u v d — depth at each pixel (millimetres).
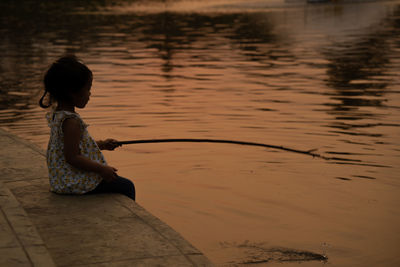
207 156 7555
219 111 10367
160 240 3672
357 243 4945
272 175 6789
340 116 9867
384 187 6352
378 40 21859
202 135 8727
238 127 9195
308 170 6941
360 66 15836
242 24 28984
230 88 12805
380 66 15789
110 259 3389
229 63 16766
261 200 5980
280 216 5551
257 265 4504
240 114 10094
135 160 7395
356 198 6023
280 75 14531
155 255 3443
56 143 4480
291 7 40344
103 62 17078
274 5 42500
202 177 6727
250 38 23172
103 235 3752
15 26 29109
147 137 8602
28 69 15727
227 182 6531
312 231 5199
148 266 3293
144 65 16469
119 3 47562
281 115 9984
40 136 8680
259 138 8516
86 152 4488
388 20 29641
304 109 10469
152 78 14250
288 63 16609
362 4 41688
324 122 9430
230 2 46844
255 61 17125
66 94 4352
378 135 8562
